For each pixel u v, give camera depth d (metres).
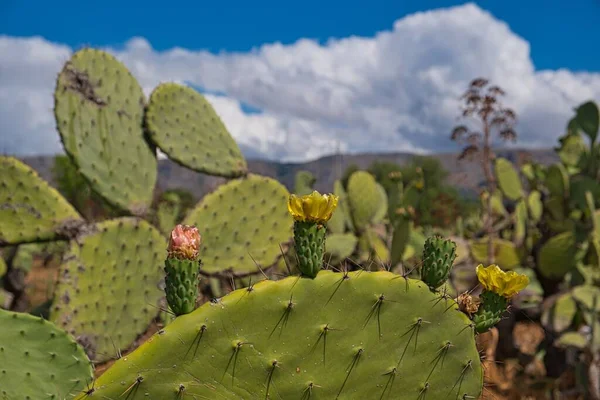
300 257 1.75
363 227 6.82
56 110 3.70
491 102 5.79
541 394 5.58
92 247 3.49
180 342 1.65
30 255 8.35
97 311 3.46
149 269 3.68
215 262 4.02
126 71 4.07
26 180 3.49
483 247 6.43
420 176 6.66
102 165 3.81
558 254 6.06
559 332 5.49
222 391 1.68
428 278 1.86
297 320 1.73
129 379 1.63
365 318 1.79
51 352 2.44
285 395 1.73
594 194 6.41
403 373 1.81
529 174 7.80
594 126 7.12
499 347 5.85
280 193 4.27
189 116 4.19
